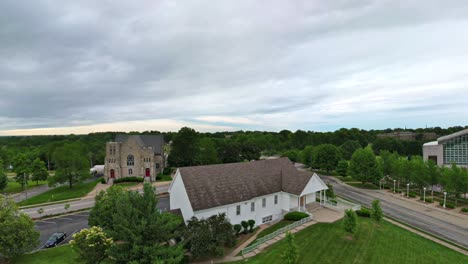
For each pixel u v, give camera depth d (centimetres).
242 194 3491
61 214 4631
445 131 18975
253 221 3453
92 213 2975
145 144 8569
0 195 2922
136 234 2228
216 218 2848
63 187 6931
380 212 3419
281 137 18012
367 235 3117
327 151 8875
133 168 7769
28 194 6619
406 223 4009
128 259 2169
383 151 7844
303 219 3494
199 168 3572
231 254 2758
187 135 8588
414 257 2675
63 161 6588
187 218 3206
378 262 2522
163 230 2320
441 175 5644
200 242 2480
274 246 2853
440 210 4769
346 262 2502
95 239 2202
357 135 16338
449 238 3459
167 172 8506
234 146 9444
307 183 3806
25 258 2812
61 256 2856
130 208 2309
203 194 3241
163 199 5547
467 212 4603
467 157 8175
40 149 12669
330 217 3697
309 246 2803
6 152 11019
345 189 6675
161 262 2059
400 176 6556
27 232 2708
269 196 3803
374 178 6594
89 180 8319
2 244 2572
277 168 4309
